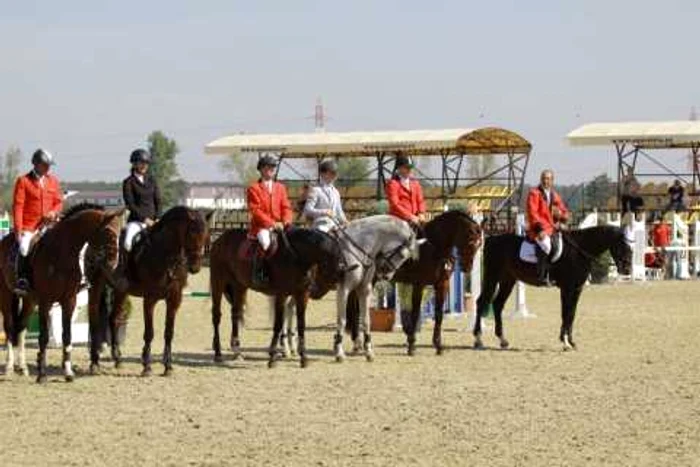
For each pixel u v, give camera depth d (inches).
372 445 470.6
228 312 1151.6
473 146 1900.8
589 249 799.7
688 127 1958.7
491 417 534.0
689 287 1504.7
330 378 661.3
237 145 2107.5
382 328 941.2
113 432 498.0
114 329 701.3
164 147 4141.2
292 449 463.2
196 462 440.5
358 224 732.0
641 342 863.7
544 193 802.8
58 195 669.9
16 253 644.7
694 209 1889.8
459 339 886.4
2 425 513.0
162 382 644.7
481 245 839.1
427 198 1985.7
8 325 669.3
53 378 660.1
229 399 585.0
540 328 974.4
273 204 714.8
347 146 2000.5
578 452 457.7
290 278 700.0
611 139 1939.0
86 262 661.3
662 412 548.1
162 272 659.4
